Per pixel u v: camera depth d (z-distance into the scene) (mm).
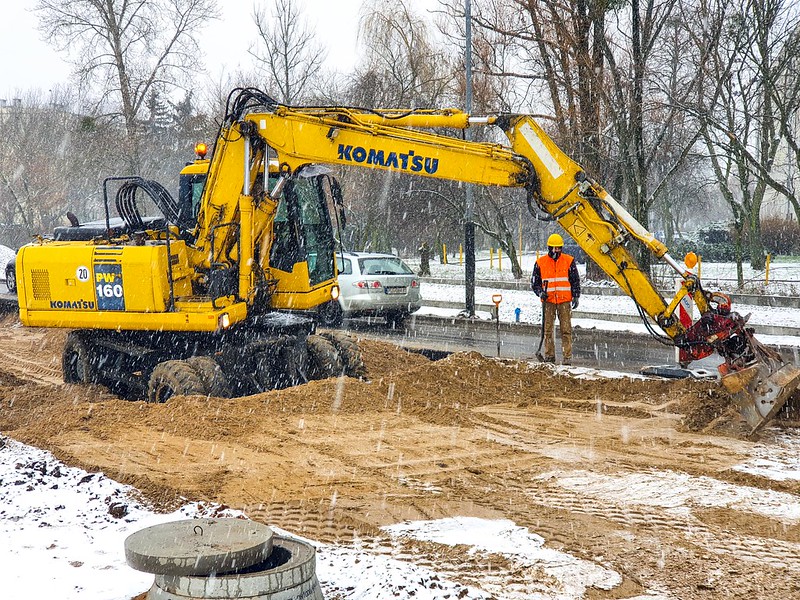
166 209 11664
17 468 7613
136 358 12781
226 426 9359
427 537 6062
